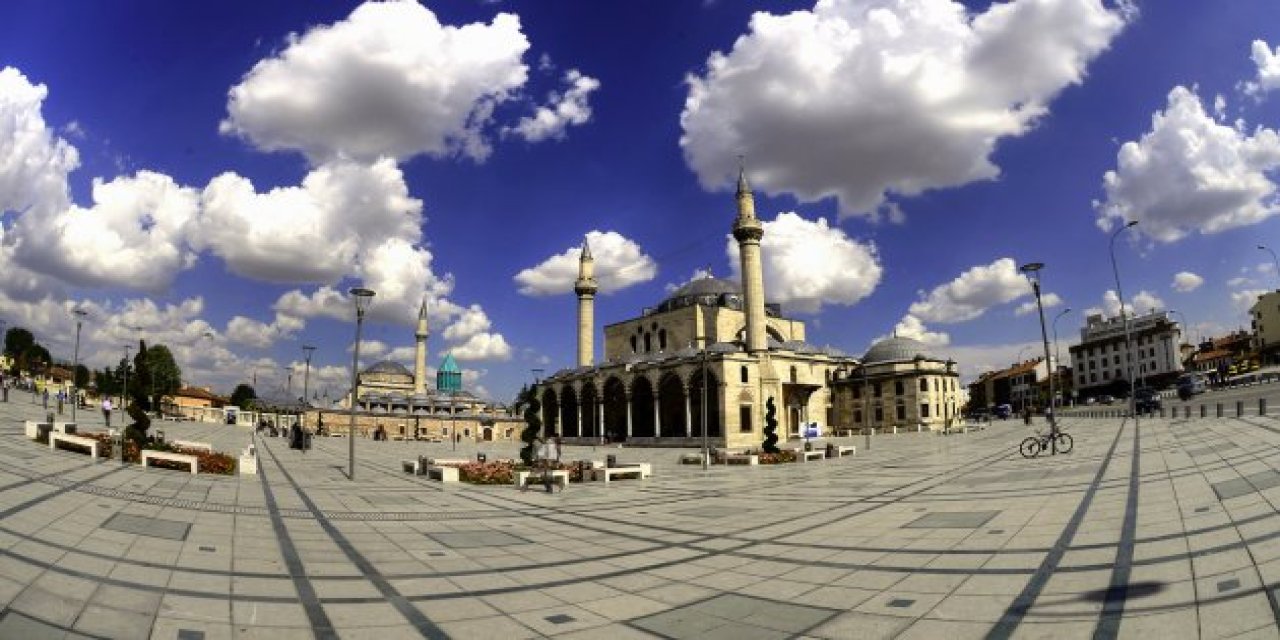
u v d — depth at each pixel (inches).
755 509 885.2
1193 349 6791.3
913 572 480.1
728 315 4554.6
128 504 697.0
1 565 403.2
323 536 649.6
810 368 4640.8
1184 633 310.5
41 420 1787.6
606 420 4650.6
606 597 451.8
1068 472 983.6
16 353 5344.5
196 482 975.6
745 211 3833.7
